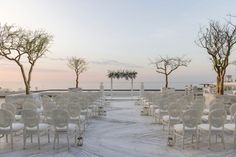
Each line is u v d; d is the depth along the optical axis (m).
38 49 16.69
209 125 6.99
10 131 6.97
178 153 6.63
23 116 6.96
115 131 9.27
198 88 21.34
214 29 14.64
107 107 16.81
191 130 6.99
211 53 14.27
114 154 6.55
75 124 7.71
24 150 6.91
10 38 15.72
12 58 16.11
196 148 7.04
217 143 7.52
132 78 26.38
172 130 8.23
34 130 7.05
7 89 24.28
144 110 13.62
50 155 6.50
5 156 6.43
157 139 8.09
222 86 14.27
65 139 7.99
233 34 14.03
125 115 13.19
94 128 9.79
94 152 6.72
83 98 10.95
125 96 25.28
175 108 8.23
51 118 7.71
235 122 6.95
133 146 7.28
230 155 6.48
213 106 8.35
